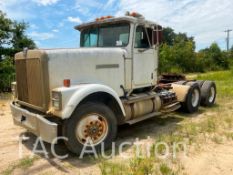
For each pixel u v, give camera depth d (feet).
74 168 12.78
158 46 19.62
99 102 14.29
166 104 21.15
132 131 18.57
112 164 12.79
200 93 25.12
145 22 17.72
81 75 14.66
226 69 120.26
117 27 17.40
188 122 20.58
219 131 17.89
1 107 27.17
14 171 12.49
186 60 101.04
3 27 42.73
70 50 14.35
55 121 13.55
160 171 11.94
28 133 18.03
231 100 29.94
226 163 13.03
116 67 16.38
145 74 18.57
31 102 14.82
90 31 18.71
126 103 16.49
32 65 14.24
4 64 40.01
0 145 15.84
